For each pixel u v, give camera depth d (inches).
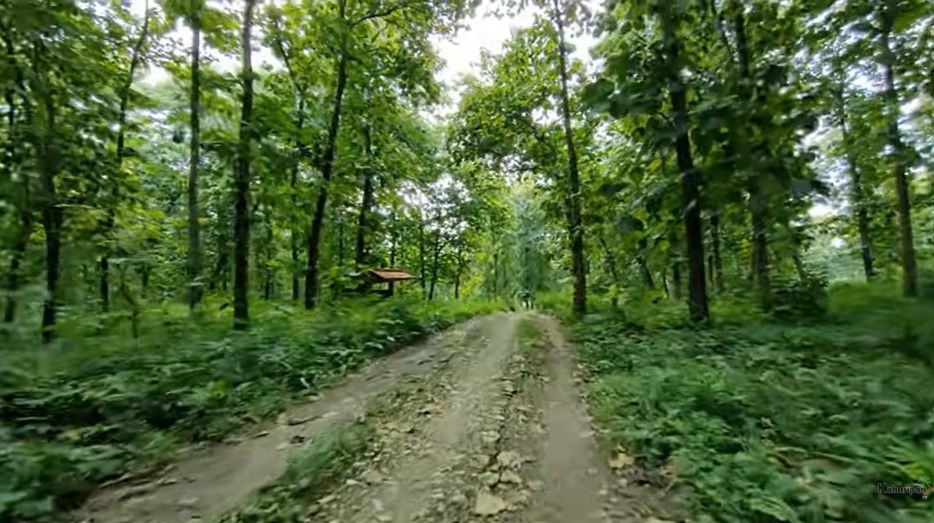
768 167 297.9
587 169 621.3
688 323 347.9
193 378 237.0
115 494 144.4
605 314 474.9
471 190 1026.7
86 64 378.0
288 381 263.9
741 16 366.3
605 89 350.6
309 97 537.3
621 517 125.7
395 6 526.0
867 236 641.0
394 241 938.1
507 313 800.9
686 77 337.7
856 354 228.1
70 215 346.9
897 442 139.8
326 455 167.0
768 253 434.9
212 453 177.5
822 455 143.3
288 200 456.1
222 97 432.8
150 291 445.1
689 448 155.5
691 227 350.3
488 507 134.8
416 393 251.0
